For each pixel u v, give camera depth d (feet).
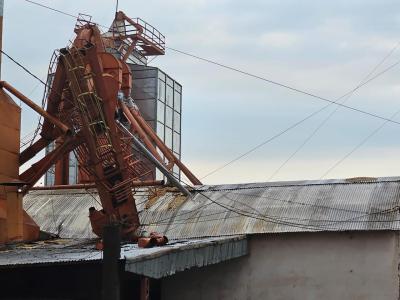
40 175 76.33
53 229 85.56
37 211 92.48
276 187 83.71
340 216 72.08
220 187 87.40
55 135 76.89
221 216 78.13
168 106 136.98
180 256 57.62
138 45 128.88
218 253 66.03
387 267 68.33
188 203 84.02
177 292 76.33
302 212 74.84
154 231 78.02
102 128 70.44
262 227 73.77
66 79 72.95
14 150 77.82
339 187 79.71
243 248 72.84
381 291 68.03
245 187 85.76
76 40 73.10
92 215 72.84
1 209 73.51
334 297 69.72
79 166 72.79
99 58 71.61
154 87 128.57
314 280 70.95
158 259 53.11
